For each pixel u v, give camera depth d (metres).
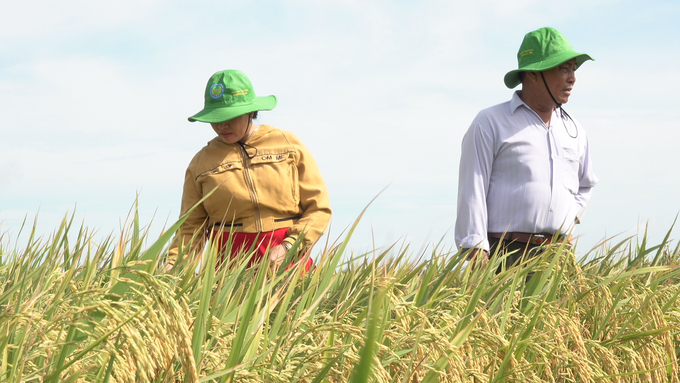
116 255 2.12
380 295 1.16
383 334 2.02
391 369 2.25
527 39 4.39
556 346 2.62
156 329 1.37
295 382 1.83
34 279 2.18
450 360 1.97
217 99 3.81
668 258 5.01
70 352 1.58
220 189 3.75
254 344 1.83
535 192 4.25
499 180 4.33
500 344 2.38
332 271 2.40
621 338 3.09
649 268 3.34
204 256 2.65
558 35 4.31
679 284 4.08
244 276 2.88
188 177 3.95
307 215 3.87
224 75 3.87
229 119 3.69
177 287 2.12
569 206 4.41
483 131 4.29
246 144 3.89
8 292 1.80
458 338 2.12
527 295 3.21
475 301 2.58
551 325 2.81
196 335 1.68
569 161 4.45
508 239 4.27
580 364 2.59
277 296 2.12
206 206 3.82
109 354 1.49
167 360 1.39
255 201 3.74
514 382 2.38
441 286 2.93
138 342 1.34
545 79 4.28
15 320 1.55
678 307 3.73
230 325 2.13
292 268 2.75
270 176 3.79
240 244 3.75
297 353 1.98
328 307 2.82
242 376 1.70
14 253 2.97
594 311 3.34
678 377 3.29
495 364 2.49
